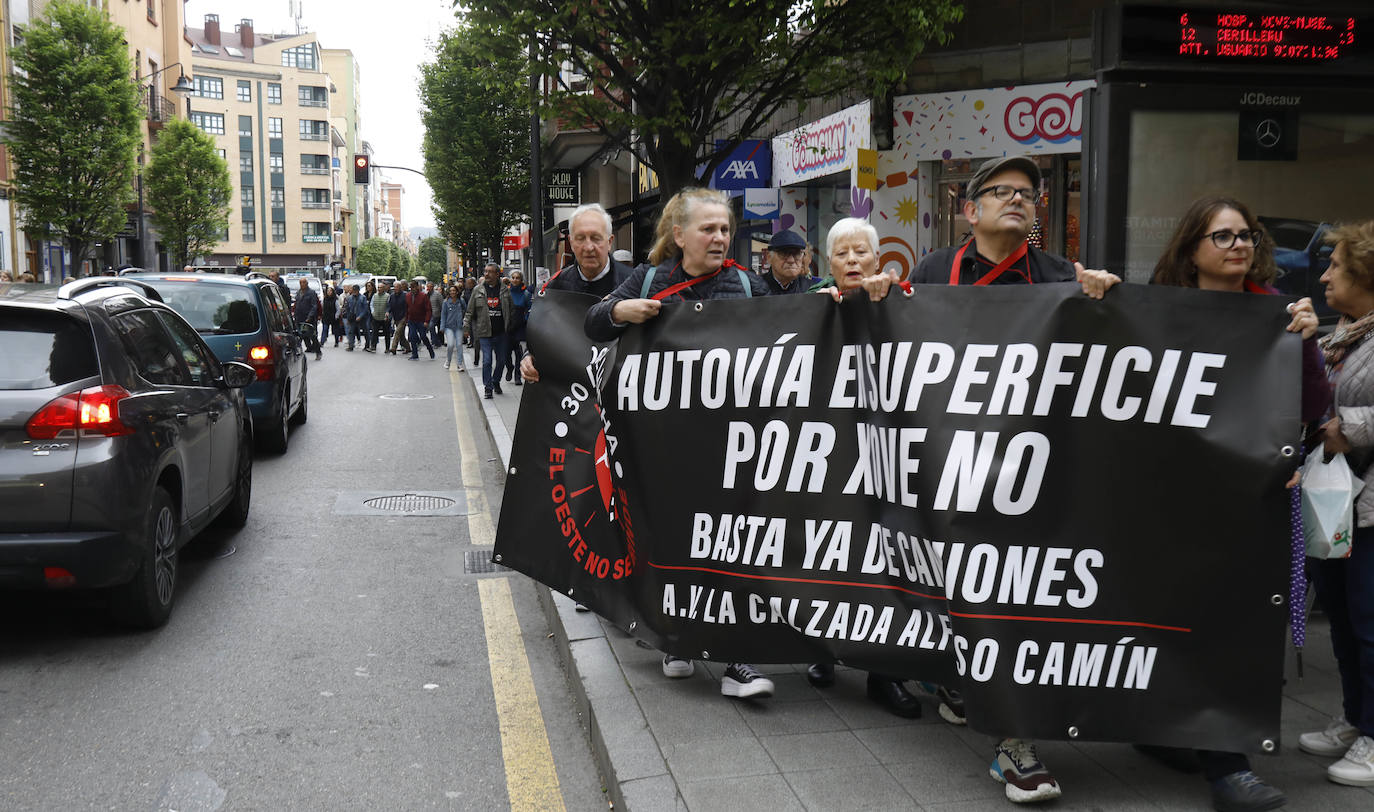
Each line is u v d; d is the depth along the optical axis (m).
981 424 3.23
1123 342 3.15
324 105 123.00
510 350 15.98
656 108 10.49
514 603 6.05
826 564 3.77
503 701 4.59
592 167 30.33
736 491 3.92
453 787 3.78
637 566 4.18
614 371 4.13
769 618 3.88
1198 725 3.13
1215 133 5.53
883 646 3.63
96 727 4.26
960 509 3.23
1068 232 10.98
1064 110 10.58
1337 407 3.44
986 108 11.02
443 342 29.22
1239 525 3.11
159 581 5.48
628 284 4.25
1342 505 3.23
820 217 14.56
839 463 3.75
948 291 3.31
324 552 7.15
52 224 31.09
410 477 10.02
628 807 3.24
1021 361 3.21
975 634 3.20
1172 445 3.14
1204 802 3.24
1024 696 3.16
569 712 4.48
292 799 3.68
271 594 6.15
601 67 11.11
